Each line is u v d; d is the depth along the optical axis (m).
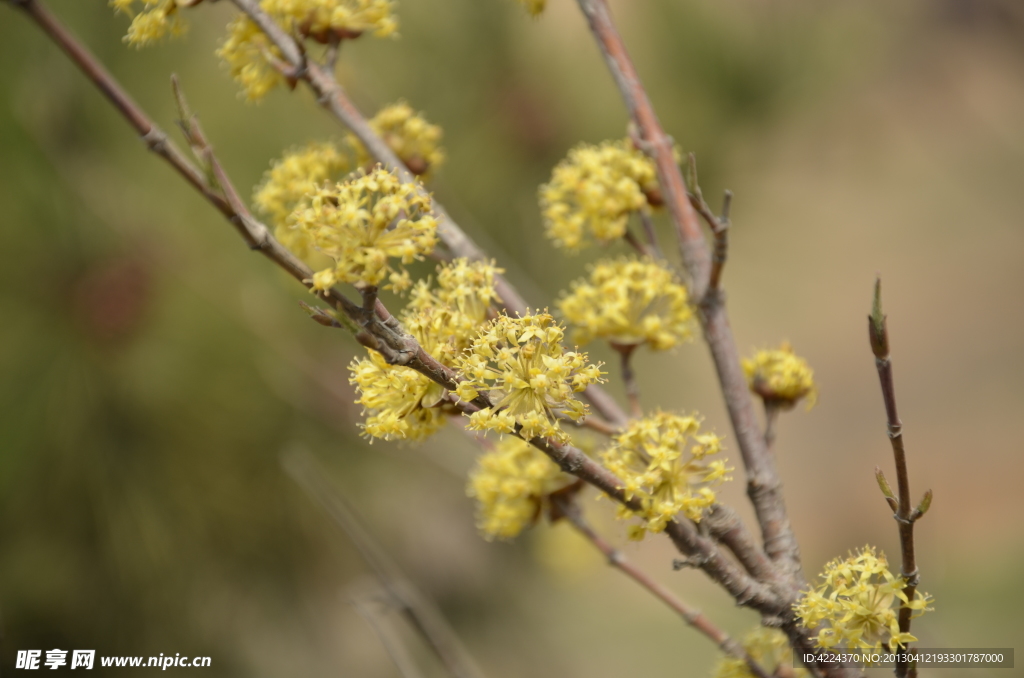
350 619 0.91
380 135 0.60
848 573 0.55
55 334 0.73
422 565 0.99
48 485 0.73
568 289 0.92
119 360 0.75
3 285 0.72
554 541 0.98
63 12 0.74
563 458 0.54
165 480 0.77
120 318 0.74
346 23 0.58
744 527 0.56
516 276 0.85
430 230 0.53
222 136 0.81
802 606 0.55
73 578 0.75
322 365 0.82
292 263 0.53
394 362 0.53
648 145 0.59
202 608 0.80
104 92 0.54
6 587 0.73
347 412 0.81
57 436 0.73
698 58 0.96
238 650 0.82
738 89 0.96
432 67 0.93
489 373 0.54
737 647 0.57
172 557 0.76
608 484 0.55
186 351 0.76
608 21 0.60
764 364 0.59
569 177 0.60
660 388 0.97
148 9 0.57
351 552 0.87
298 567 0.84
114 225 0.71
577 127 0.94
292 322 0.81
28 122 0.70
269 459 0.81
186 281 0.76
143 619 0.77
